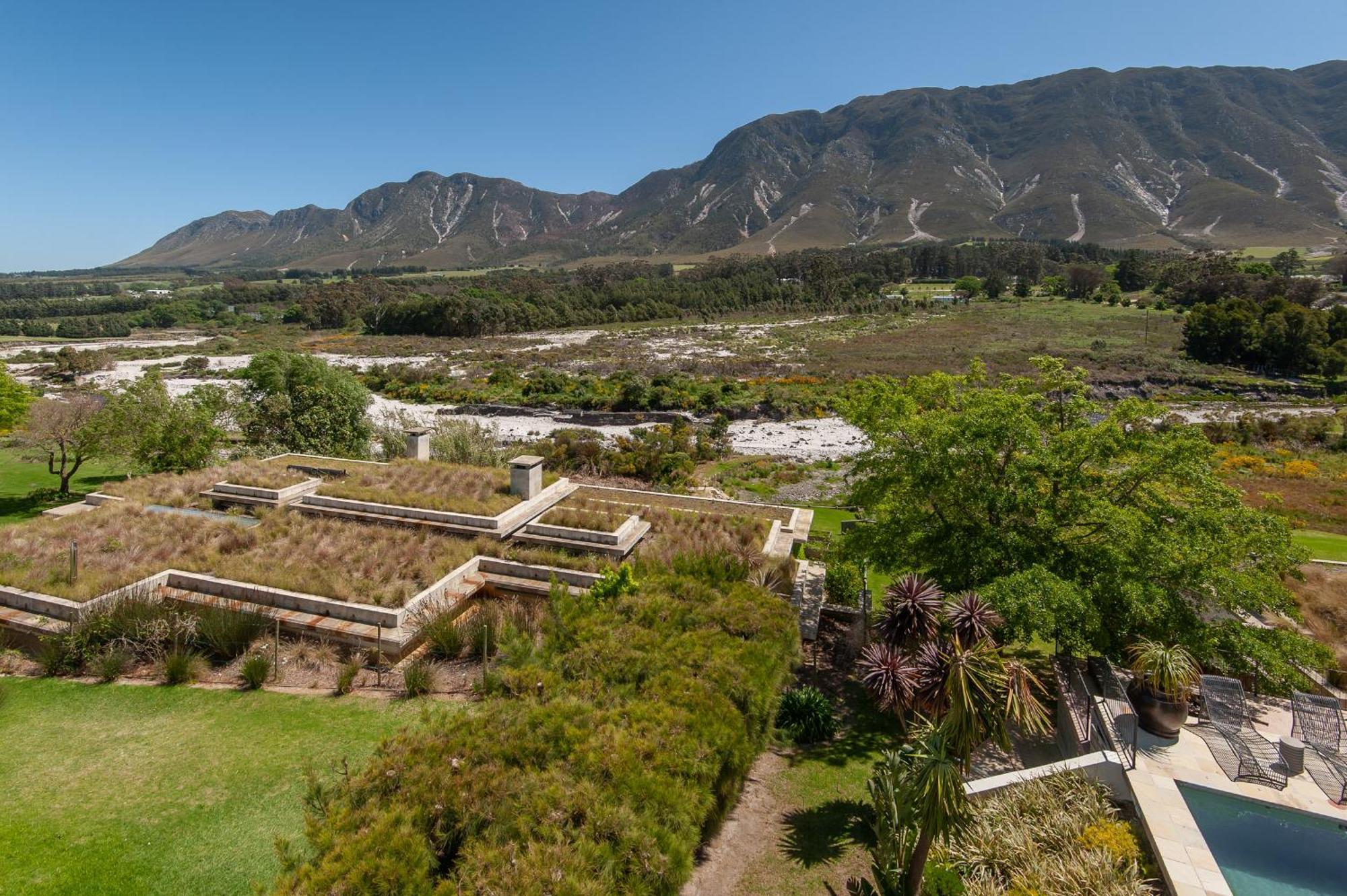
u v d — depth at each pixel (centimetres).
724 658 939
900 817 737
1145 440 1134
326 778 852
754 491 2858
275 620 1227
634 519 1648
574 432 3900
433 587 1320
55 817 785
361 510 1648
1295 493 2828
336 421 2850
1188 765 824
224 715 1012
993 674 760
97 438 2389
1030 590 977
